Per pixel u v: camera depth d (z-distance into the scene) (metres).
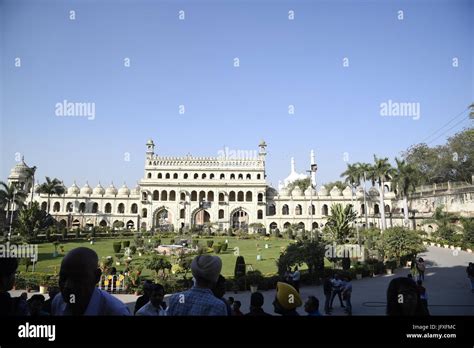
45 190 84.88
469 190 66.38
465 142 77.00
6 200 62.72
